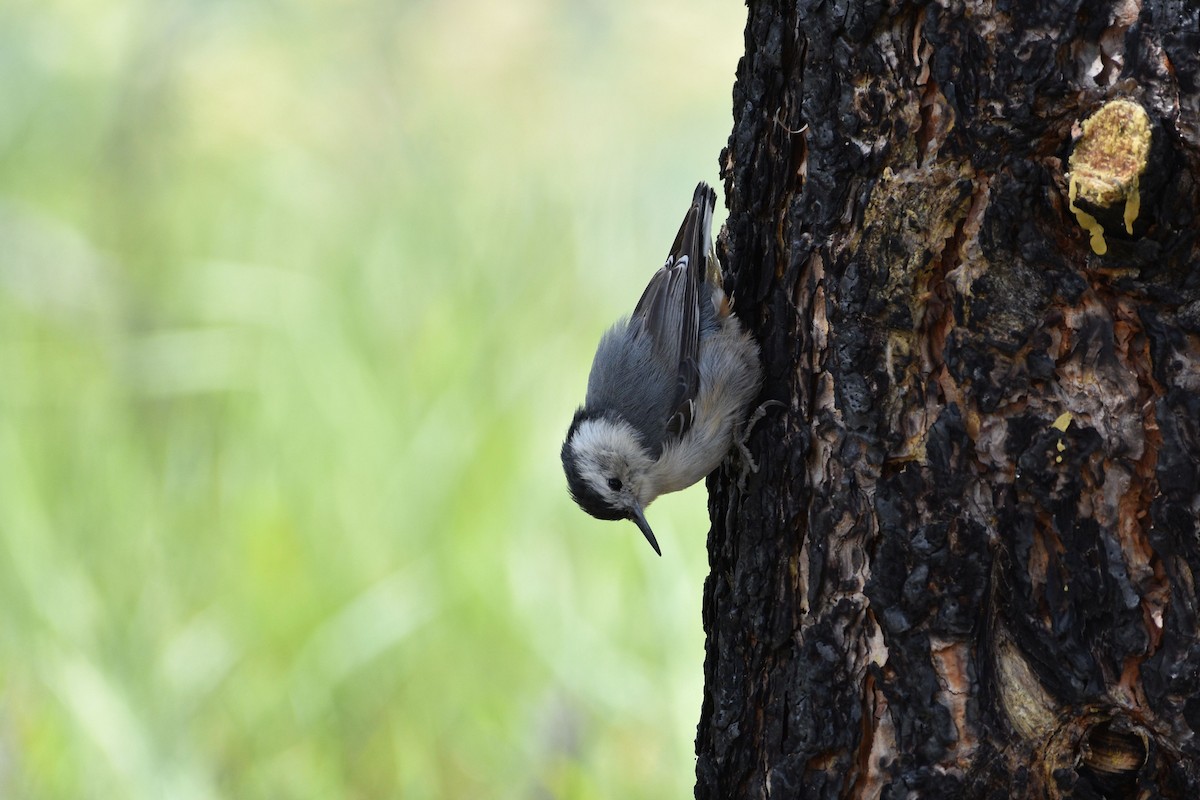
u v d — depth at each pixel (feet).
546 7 55.16
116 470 38.63
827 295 20.15
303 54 54.54
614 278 42.91
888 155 19.30
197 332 43.52
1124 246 17.04
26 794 30.96
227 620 35.55
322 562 36.63
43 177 49.98
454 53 54.80
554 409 39.34
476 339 41.06
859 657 20.07
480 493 37.45
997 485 18.47
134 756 31.76
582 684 33.60
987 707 18.65
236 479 39.17
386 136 52.03
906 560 19.15
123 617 35.12
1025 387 18.19
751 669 21.86
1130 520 17.70
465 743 33.76
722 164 24.34
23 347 43.32
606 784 32.07
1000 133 17.89
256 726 33.91
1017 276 18.06
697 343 27.73
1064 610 18.07
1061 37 17.30
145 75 51.98
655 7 55.06
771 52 21.83
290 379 41.09
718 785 22.31
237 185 50.21
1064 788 18.19
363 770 33.88
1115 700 17.80
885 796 19.61
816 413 20.86
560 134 50.65
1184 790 17.44
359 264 44.19
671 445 28.25
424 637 35.04
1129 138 16.56
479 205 46.16
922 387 19.19
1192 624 17.29
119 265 47.14
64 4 52.13
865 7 19.16
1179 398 17.15
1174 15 16.57
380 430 39.04
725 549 23.07
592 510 29.63
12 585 34.65
